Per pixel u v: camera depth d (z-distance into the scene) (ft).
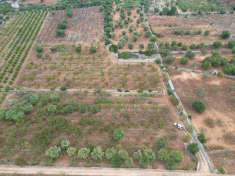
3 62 227.20
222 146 153.07
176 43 244.22
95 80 204.13
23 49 245.04
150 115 173.37
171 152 145.07
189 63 221.66
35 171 140.77
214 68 214.48
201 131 162.40
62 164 143.84
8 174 138.72
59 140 156.15
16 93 192.54
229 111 175.63
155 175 139.13
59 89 195.72
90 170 141.28
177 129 164.45
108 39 254.06
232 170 141.08
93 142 155.22
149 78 205.67
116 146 152.05
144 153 145.38
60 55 234.58
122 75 209.05
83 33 270.26
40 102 180.96
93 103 182.60
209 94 189.26
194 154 148.15
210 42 252.62
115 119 170.40
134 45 247.29
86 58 229.45
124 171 140.87
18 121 166.40
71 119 170.71
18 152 150.00
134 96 188.96
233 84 197.67
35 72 214.07
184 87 196.13
